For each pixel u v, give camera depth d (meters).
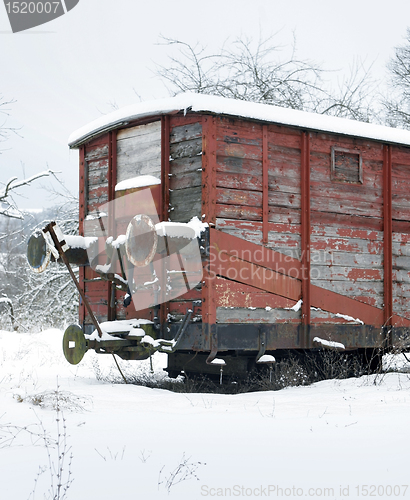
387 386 7.59
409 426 4.88
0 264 23.53
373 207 9.30
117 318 8.92
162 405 6.14
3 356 11.75
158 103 8.05
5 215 15.73
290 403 6.28
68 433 4.71
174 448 4.24
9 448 4.25
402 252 9.65
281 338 8.16
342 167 8.98
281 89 17.28
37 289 18.09
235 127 7.93
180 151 8.01
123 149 8.81
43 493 3.28
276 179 8.30
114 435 4.64
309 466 3.81
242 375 8.35
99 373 9.43
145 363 12.14
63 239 7.79
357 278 9.05
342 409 5.82
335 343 8.51
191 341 7.61
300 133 8.55
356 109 18.19
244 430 4.84
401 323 9.52
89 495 3.26
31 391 6.76
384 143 9.40
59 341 14.08
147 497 3.24
